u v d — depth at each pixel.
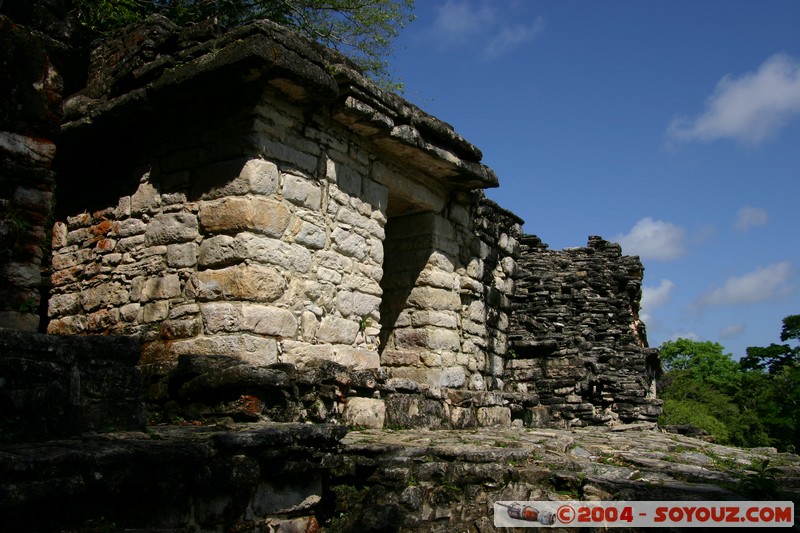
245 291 6.46
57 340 3.93
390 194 8.80
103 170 7.96
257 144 6.70
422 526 5.02
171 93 6.93
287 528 4.88
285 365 6.11
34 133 4.74
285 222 6.87
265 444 4.50
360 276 7.84
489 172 9.44
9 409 3.70
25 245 4.62
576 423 11.37
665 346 39.41
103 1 10.76
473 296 10.12
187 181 7.08
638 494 5.02
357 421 6.62
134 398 4.34
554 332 12.95
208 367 5.88
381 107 7.71
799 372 26.20
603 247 14.61
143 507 3.93
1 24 4.62
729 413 24.62
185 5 12.70
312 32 13.65
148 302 7.14
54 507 3.47
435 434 6.77
